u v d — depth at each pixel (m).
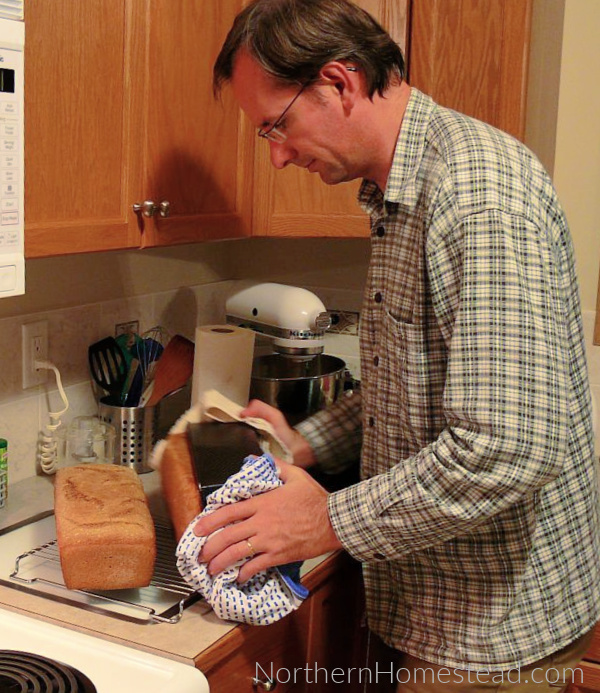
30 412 1.84
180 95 1.65
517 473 1.20
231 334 1.97
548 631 1.37
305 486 1.36
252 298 2.16
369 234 1.96
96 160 1.48
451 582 1.39
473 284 1.20
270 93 1.35
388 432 1.43
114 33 1.48
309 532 1.31
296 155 1.40
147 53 1.55
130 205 1.56
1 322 1.75
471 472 1.21
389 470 1.31
